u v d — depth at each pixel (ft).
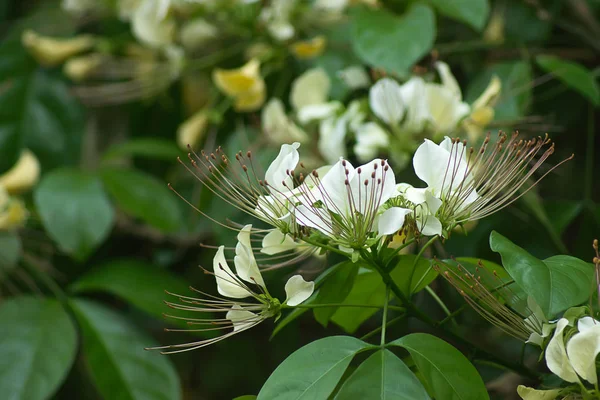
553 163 4.36
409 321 4.19
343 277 3.57
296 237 3.48
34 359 4.19
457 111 3.98
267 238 3.56
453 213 3.45
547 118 4.32
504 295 3.49
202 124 4.44
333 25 4.39
